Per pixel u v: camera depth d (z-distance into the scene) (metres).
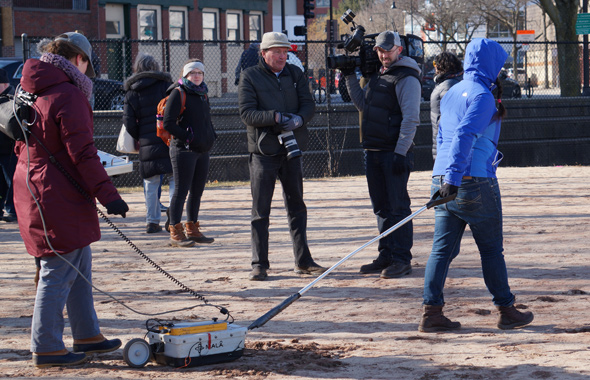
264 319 6.62
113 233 13.99
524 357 6.41
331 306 8.48
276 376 6.07
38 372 6.25
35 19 46.44
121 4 48.72
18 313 8.36
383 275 9.88
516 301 8.43
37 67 6.23
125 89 13.45
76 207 6.31
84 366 6.44
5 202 15.87
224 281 9.94
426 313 7.34
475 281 9.48
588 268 10.04
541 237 12.48
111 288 9.59
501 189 19.25
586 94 32.75
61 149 6.28
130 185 23.17
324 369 6.23
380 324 7.68
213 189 20.70
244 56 26.16
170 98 11.93
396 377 5.99
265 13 55.84
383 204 10.12
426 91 34.38
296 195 10.12
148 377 6.09
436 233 7.34
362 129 10.02
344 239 12.91
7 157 15.54
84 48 6.53
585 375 5.90
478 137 7.00
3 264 11.41
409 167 9.89
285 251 11.99
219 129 25.47
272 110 9.61
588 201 16.69
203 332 6.45
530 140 30.25
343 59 10.16
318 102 27.38
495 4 73.00
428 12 76.44
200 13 51.50
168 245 12.75
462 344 6.88
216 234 13.81
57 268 6.37
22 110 6.21
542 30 84.38
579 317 7.69
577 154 30.91
